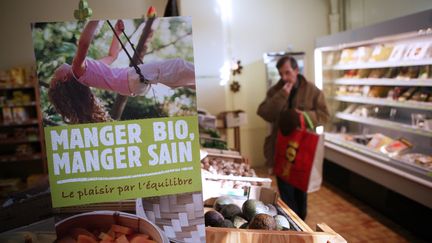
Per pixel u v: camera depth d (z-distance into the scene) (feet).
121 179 3.55
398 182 11.62
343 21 19.85
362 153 13.82
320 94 11.44
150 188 3.59
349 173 15.12
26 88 17.83
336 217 12.91
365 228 11.88
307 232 4.62
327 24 20.52
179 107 3.55
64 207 3.52
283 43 20.26
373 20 16.51
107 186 3.55
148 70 3.46
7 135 17.62
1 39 17.85
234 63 19.69
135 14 19.07
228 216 5.75
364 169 13.52
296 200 11.32
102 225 3.58
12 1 17.75
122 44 3.41
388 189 12.48
